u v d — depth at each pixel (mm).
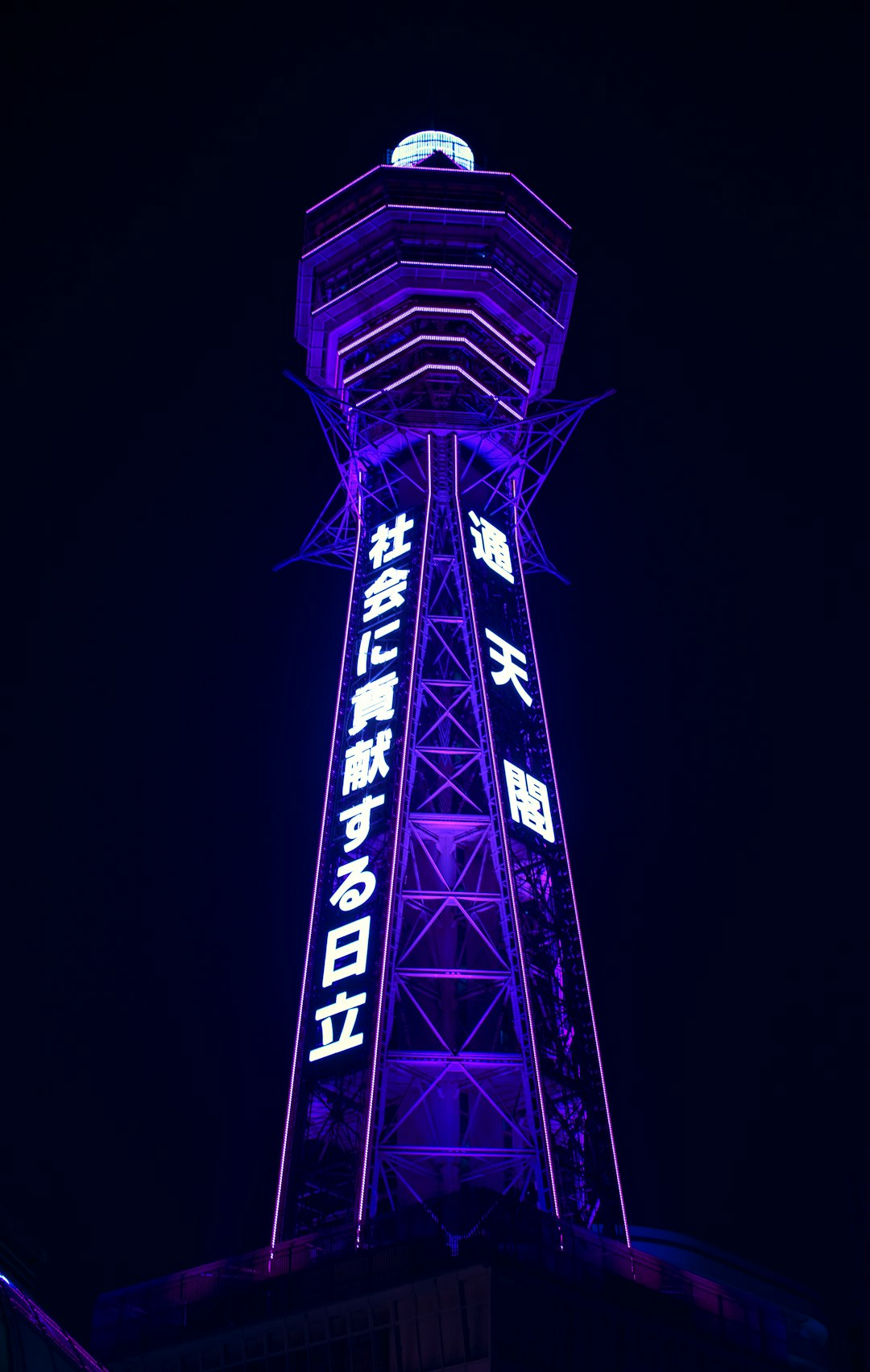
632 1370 100812
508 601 162000
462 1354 95875
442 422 171875
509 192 184250
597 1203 117750
